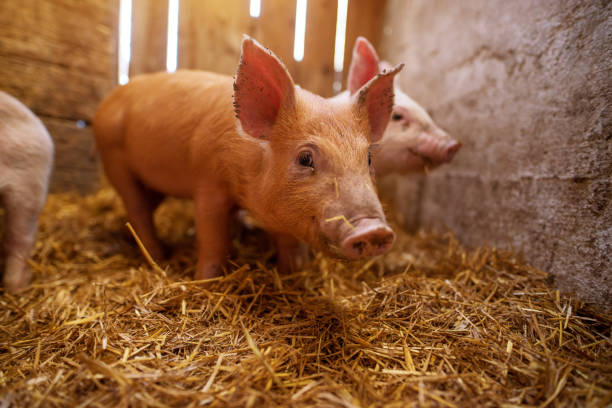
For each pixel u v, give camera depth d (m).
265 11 0.94
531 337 0.33
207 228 0.44
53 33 0.69
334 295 0.42
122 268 0.50
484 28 0.57
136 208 0.54
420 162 0.58
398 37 0.94
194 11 0.88
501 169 0.52
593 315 0.35
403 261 0.55
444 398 0.26
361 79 0.54
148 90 0.51
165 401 0.25
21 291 0.42
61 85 0.71
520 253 0.47
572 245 0.39
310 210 0.31
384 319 0.36
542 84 0.44
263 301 0.39
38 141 0.43
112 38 0.76
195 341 0.32
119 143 0.53
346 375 0.29
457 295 0.40
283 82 0.33
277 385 0.27
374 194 0.30
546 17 0.44
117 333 0.33
